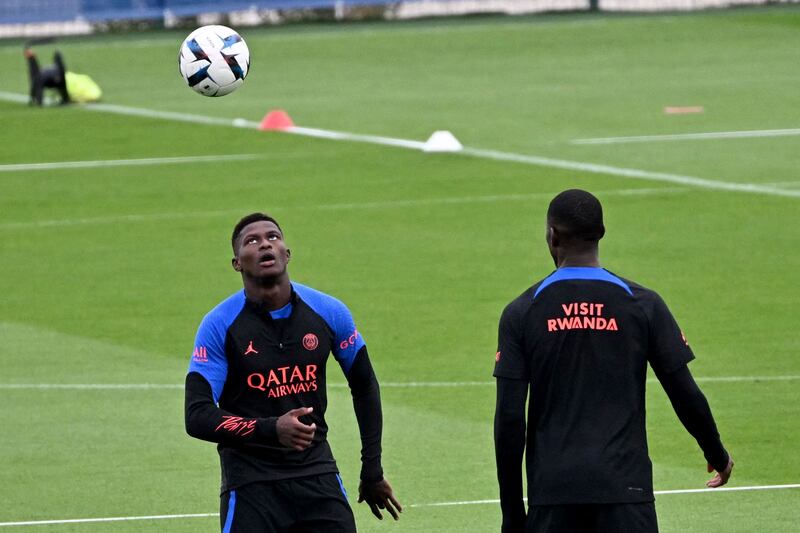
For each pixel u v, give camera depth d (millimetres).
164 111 101188
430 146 81875
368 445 23547
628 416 20859
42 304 51406
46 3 156875
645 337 21109
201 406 22031
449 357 43188
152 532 29500
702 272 53625
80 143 88375
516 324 21125
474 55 133000
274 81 118250
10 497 31766
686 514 29859
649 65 122500
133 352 44594
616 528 20469
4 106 105312
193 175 77125
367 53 136000
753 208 65250
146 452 35000
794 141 83250
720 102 99688
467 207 67125
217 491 32125
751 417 36625
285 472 22438
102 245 61375
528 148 82500
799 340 44156
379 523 29953
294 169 78062
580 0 168875
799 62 121562
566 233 21453
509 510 21203
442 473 33062
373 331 46375
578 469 20516
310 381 22734
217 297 51906
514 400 20828
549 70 120938
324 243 60344
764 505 30359
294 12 165500
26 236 63562
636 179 72625
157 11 159625
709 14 158875
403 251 58531
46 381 41438
